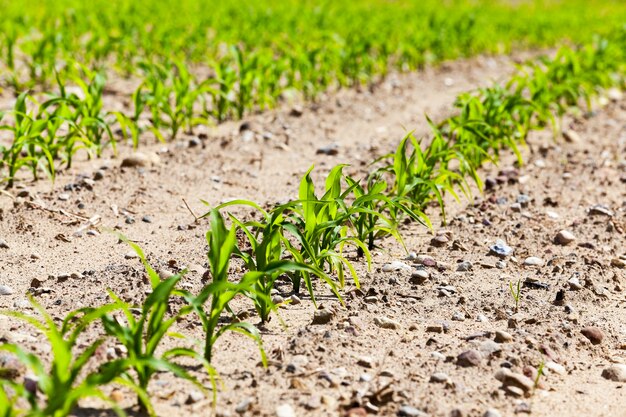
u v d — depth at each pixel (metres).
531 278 2.42
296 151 3.26
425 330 2.22
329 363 2.10
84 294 2.27
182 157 3.12
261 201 2.82
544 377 2.11
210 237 2.12
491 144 3.09
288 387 2.03
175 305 2.24
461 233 2.66
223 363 2.08
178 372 1.88
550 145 3.42
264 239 2.18
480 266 2.49
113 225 2.63
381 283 2.37
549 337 2.21
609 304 2.37
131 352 1.92
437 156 2.72
